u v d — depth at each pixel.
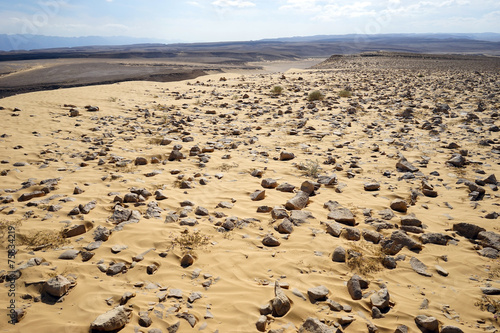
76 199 6.92
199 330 3.64
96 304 4.00
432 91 23.72
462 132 12.80
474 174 8.46
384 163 9.50
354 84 28.83
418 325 3.77
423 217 6.34
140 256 5.02
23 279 4.38
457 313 3.96
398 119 15.30
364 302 4.13
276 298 3.95
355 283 4.30
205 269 4.81
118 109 17.12
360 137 12.49
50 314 3.82
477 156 9.93
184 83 31.81
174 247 5.30
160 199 7.11
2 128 12.42
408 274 4.72
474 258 5.07
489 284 4.45
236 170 9.00
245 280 4.57
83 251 5.09
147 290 4.31
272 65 161.75
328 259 5.04
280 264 4.92
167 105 19.00
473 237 5.65
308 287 4.41
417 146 11.09
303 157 10.14
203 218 6.29
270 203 6.96
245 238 5.62
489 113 15.91
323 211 6.64
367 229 5.88
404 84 28.27
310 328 3.56
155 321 3.75
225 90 26.34
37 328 3.58
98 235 5.52
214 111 17.09
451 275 4.70
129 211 6.27
